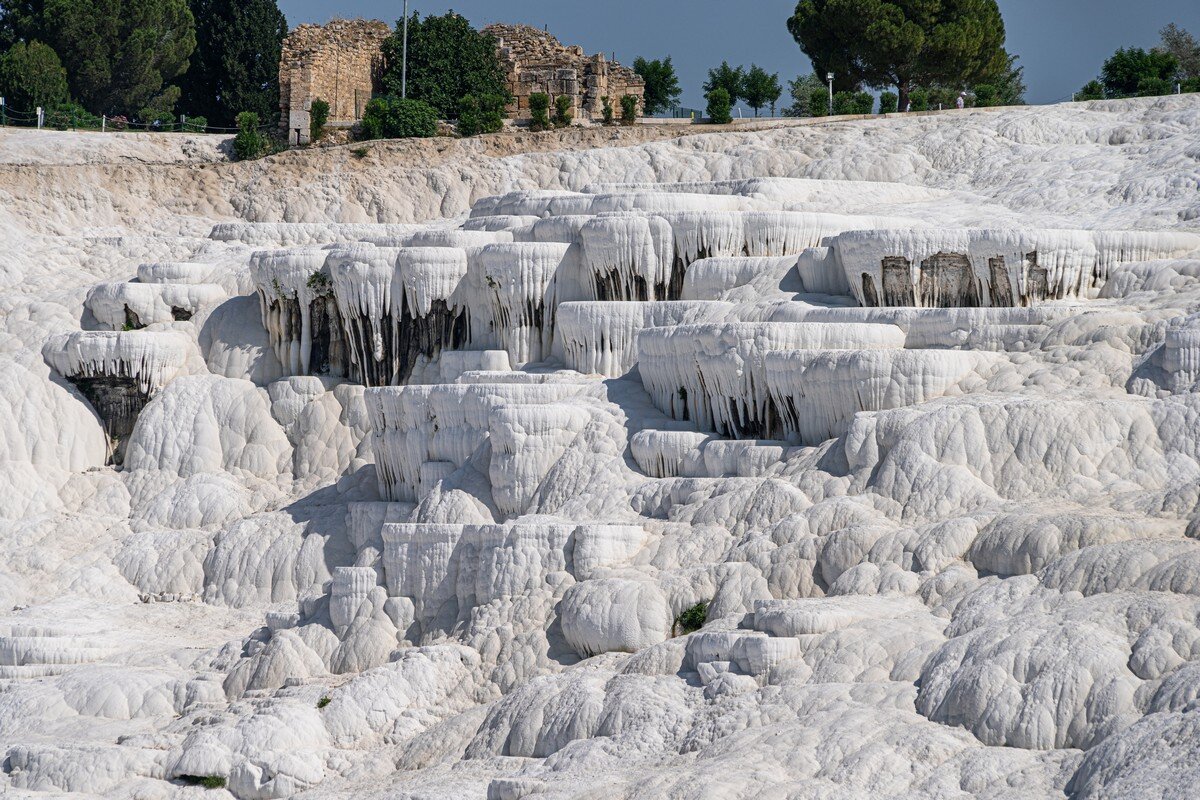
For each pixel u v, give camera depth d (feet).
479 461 246.88
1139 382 203.41
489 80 478.59
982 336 224.12
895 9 453.17
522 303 279.08
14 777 198.29
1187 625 148.77
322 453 289.94
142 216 394.73
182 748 196.95
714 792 146.10
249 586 262.26
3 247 349.82
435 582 221.05
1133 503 179.52
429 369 290.15
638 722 171.53
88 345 297.33
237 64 578.66
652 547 210.18
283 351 304.91
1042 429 194.49
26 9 556.51
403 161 407.64
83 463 297.12
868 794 143.33
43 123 487.20
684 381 241.35
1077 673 148.56
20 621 242.78
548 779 162.50
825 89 458.09
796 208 308.81
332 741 197.57
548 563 211.41
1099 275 244.42
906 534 185.68
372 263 288.92
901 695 158.40
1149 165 314.35
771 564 194.18
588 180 385.29
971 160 350.43
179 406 297.74
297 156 407.64
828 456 210.38
